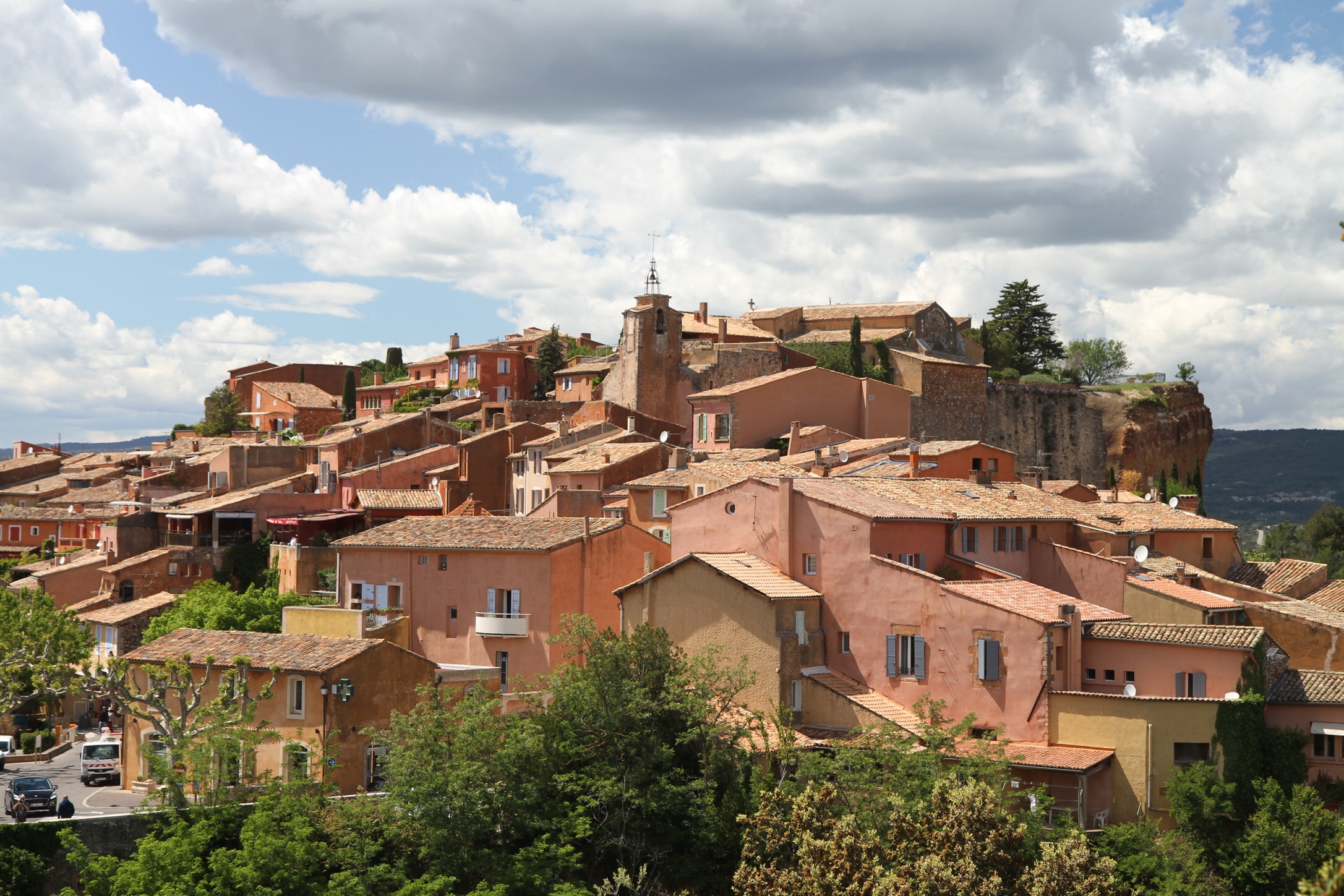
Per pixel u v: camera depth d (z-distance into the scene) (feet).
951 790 143.23
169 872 144.56
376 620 236.02
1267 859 157.89
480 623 229.25
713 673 178.29
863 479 230.48
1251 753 170.71
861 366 426.51
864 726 185.68
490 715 170.19
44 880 153.99
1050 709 178.50
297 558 292.40
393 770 160.86
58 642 245.04
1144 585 209.56
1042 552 223.10
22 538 429.79
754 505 212.43
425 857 157.69
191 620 266.98
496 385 480.64
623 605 208.85
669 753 168.35
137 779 200.95
